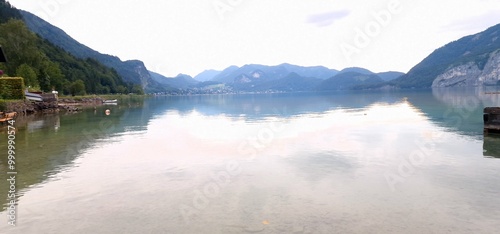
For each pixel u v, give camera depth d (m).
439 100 82.62
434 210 10.59
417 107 60.44
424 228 9.25
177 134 30.45
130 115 56.91
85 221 10.15
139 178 15.12
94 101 117.50
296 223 9.72
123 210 11.05
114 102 121.69
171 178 15.09
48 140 26.86
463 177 14.35
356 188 13.08
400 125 33.62
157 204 11.59
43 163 18.27
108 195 12.69
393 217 10.07
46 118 50.09
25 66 95.94
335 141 24.59
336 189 13.01
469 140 23.59
